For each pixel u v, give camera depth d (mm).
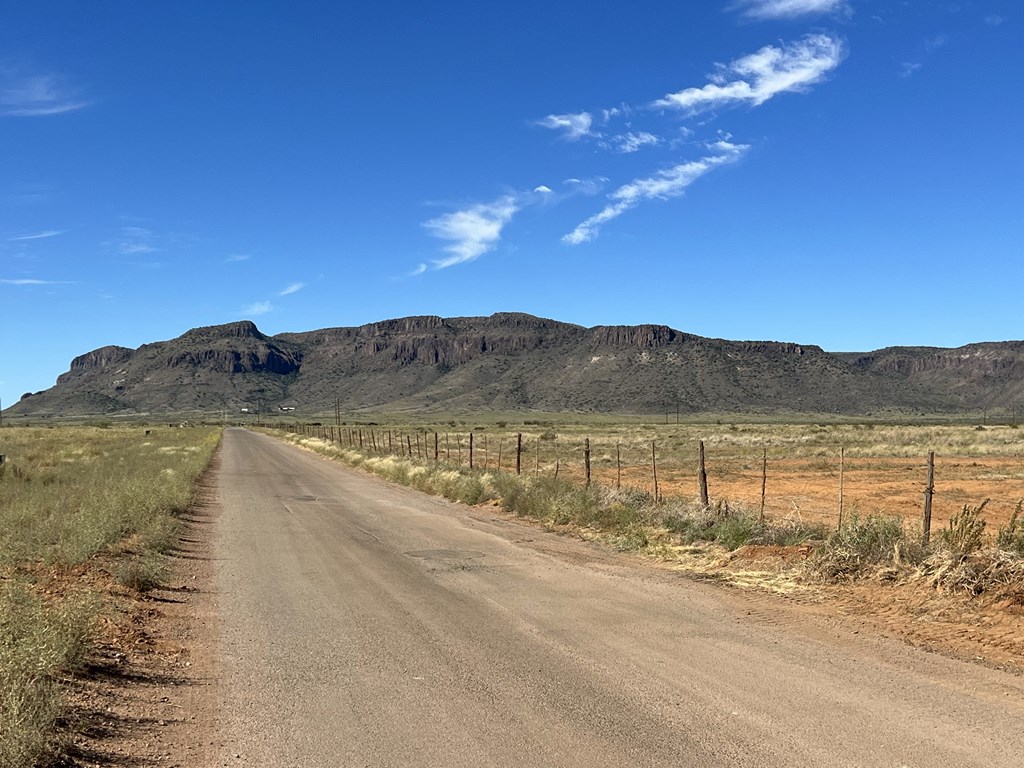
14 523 14484
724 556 12391
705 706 5801
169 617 8828
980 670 6715
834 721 5484
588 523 16531
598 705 5840
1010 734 5246
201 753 5039
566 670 6730
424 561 12500
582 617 8703
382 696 6109
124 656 7090
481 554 13227
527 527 17078
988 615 8383
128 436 84062
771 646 7484
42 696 5234
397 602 9500
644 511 16594
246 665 6992
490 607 9211
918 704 5836
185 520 17844
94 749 5020
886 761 4801
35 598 7395
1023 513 19094
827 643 7598
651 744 5094
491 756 4934
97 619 7660
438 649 7434
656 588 10328
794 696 6016
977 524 10312
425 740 5211
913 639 7723
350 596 9867
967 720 5508
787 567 11305
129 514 15852
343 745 5145
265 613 9008
